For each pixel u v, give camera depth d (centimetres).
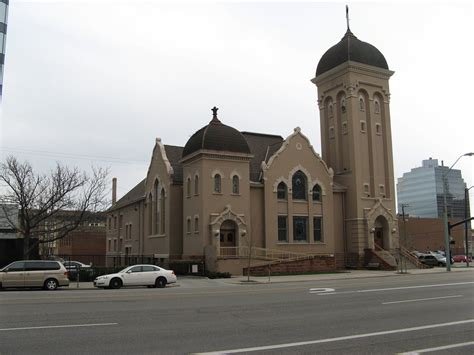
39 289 2680
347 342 1056
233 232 4075
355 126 4850
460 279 2997
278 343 1045
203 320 1355
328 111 5216
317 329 1219
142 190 5450
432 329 1215
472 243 9312
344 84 4959
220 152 4025
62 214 4434
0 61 4369
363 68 4941
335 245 4722
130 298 1952
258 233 4275
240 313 1498
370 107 4981
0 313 1479
